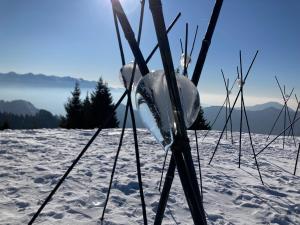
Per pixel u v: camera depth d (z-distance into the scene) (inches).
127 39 47.6
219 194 198.1
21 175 199.3
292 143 499.2
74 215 144.9
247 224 156.6
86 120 1176.2
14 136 356.2
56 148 298.0
